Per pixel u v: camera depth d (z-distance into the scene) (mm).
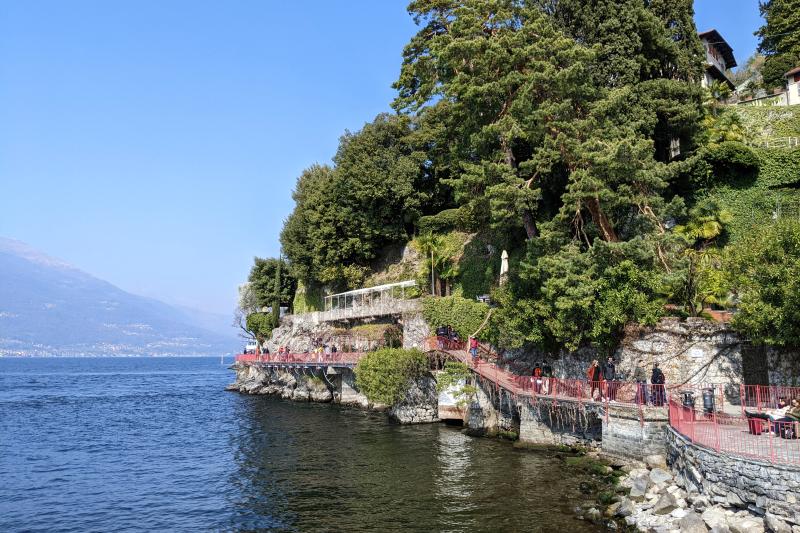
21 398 84000
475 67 39844
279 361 70688
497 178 38219
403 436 38938
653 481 22984
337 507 23969
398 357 43062
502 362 40781
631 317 32562
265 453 35812
